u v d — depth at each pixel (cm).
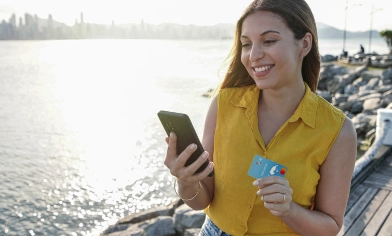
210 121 183
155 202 1085
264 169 153
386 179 611
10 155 1577
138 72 5859
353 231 445
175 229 584
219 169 171
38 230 951
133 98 3198
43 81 4647
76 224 975
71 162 1473
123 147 1673
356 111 1656
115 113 2542
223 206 168
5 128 2114
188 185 165
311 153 156
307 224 152
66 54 13100
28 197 1140
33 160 1507
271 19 152
